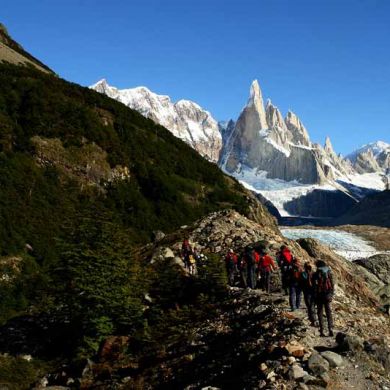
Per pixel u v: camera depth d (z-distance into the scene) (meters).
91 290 21.16
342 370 12.50
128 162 85.12
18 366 20.55
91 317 21.25
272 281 23.97
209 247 31.06
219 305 22.00
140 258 31.16
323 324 16.16
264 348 14.27
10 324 25.58
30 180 67.31
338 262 38.47
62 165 74.94
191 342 18.05
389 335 16.89
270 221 103.88
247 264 23.84
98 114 93.50
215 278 24.16
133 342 19.81
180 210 81.00
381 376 12.41
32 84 88.94
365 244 186.75
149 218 74.56
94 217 23.80
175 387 14.64
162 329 20.95
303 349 13.40
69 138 79.88
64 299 22.16
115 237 23.20
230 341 16.78
